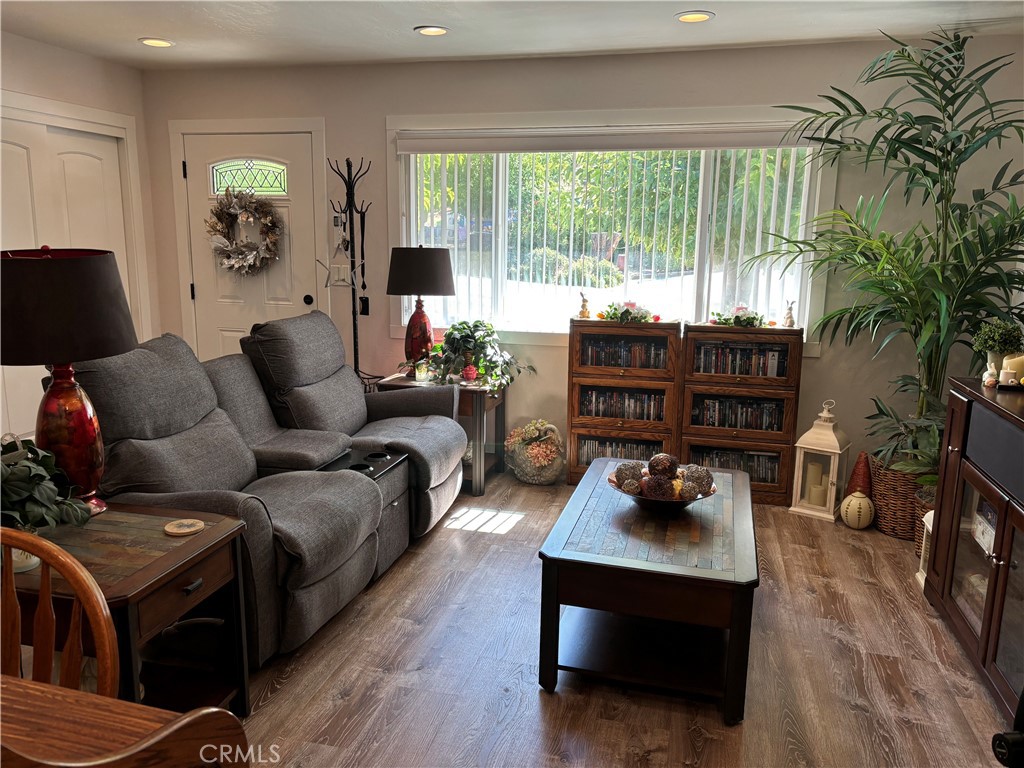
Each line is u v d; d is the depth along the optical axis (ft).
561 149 13.99
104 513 7.01
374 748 6.76
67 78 13.96
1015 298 12.10
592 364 13.73
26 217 13.47
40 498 5.79
